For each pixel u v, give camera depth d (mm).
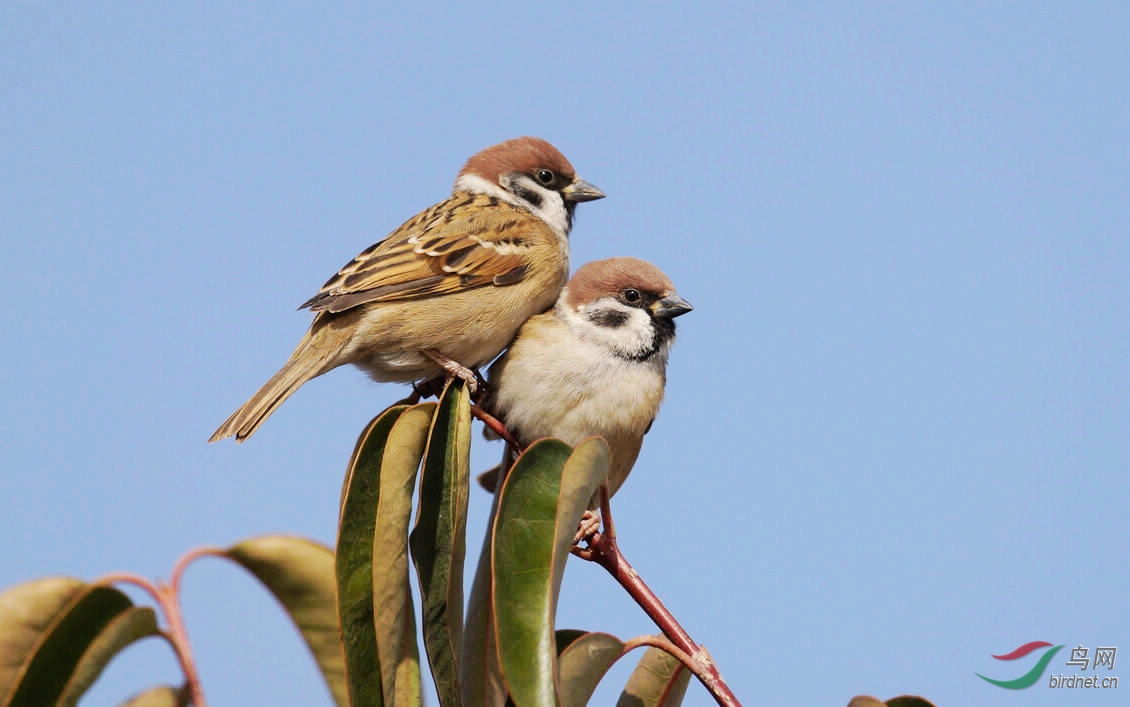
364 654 6715
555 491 6680
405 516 7055
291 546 5824
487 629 7648
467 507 7270
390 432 7180
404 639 6840
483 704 7492
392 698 6641
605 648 7117
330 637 5996
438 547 7137
